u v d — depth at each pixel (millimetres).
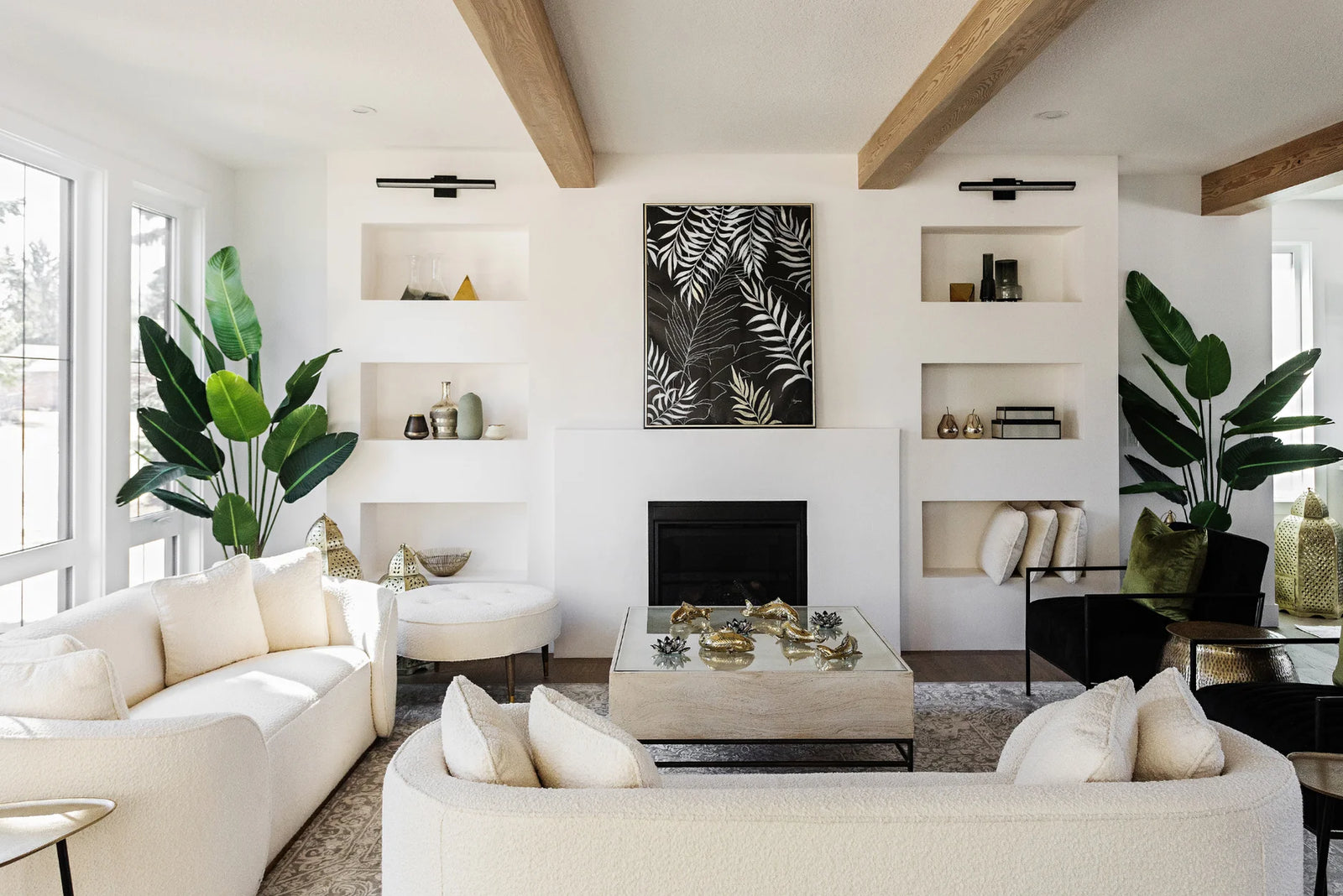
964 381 4852
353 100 3688
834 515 4523
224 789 2006
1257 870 1387
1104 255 4582
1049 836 1362
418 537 4875
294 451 4270
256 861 2150
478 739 1531
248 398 3891
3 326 3295
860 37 3021
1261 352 4930
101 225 3723
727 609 3756
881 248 4570
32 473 3449
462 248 4812
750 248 4527
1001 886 1360
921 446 4590
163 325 4344
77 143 3557
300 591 3297
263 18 2875
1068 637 3543
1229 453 4598
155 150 4094
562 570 4512
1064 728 1593
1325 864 1976
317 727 2703
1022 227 4633
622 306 4551
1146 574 3656
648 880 1358
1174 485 4602
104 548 3742
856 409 4594
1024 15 2469
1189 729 1567
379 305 4527
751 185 4547
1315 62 3240
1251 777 1475
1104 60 3225
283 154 4500
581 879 1362
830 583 4527
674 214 4523
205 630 2922
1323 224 5625
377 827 2639
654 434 4492
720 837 1360
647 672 2891
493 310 4547
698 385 4523
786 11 2811
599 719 1613
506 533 4879
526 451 4566
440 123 4031
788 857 1360
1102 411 4602
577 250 4547
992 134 4168
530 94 3066
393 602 3355
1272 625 5008
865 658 3051
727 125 4027
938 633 4625
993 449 4594
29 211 3428
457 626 3650
